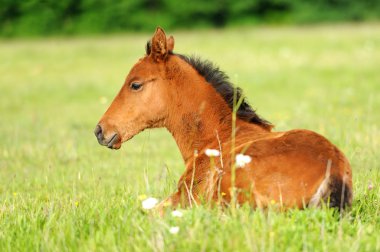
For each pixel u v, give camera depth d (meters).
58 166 14.23
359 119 18.19
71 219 7.94
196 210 7.41
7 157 15.98
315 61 36.09
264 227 6.86
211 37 50.09
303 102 25.22
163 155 16.47
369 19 65.00
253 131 8.52
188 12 62.81
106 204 8.73
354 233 7.22
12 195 11.45
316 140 7.58
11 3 58.25
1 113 26.08
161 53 8.86
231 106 8.77
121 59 41.00
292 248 6.63
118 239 7.18
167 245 6.81
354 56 36.78
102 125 9.07
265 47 42.22
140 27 61.78
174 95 8.89
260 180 7.38
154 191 9.68
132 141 18.80
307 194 7.20
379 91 26.83
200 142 8.80
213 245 6.71
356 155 12.95
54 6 59.09
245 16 64.50
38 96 30.25
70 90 31.34
